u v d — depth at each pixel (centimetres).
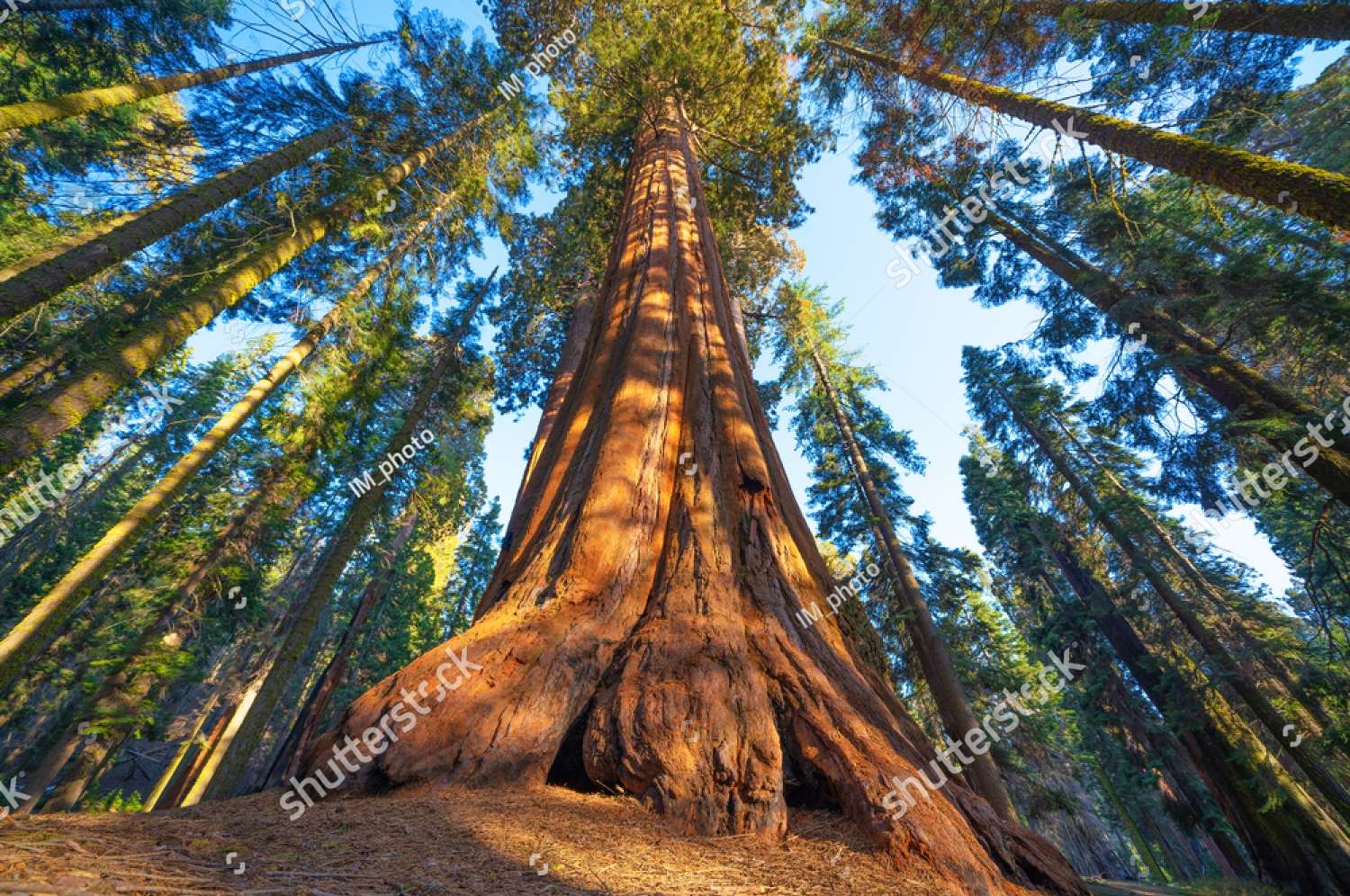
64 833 154
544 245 1803
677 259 773
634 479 430
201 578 1288
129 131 1058
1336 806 1102
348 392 1334
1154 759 1571
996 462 2056
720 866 204
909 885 199
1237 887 1224
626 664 315
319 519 1723
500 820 217
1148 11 690
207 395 1975
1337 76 998
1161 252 973
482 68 1254
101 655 1309
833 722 287
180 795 1089
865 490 1638
